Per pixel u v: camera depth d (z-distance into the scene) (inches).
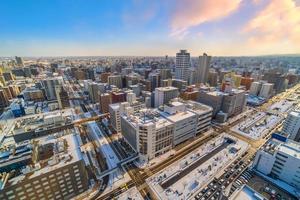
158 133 4448.8
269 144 4074.8
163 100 7687.0
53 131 5940.0
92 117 7682.1
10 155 3747.5
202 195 3435.0
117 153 4872.0
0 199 2588.6
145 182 3791.8
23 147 4042.8
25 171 2957.7
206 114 6008.9
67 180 3211.1
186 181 3806.6
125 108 5482.3
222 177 3919.8
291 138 5477.4
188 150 5009.8
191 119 5359.3
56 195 3152.1
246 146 5265.8
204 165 4340.6
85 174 3476.9
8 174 2925.7
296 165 3380.9
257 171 3969.0
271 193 3282.5
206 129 6373.0
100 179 3873.0
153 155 4589.1
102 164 4389.8
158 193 3496.6
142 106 6939.0
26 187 2778.1
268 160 3745.1
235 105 7677.2
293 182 3486.7
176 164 4377.5
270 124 6889.8
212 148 5103.3
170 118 5088.6
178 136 5147.6
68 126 6358.3
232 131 6284.5
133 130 4552.2
